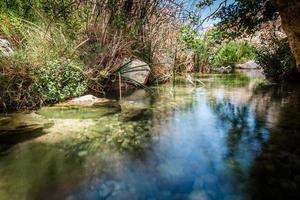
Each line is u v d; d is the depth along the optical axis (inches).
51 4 175.5
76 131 101.9
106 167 74.7
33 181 66.4
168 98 167.2
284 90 194.7
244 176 69.6
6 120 112.3
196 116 125.7
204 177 69.6
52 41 162.2
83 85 160.6
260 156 80.7
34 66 137.8
